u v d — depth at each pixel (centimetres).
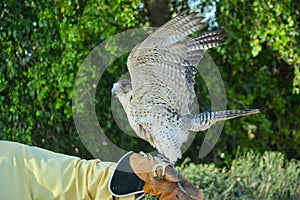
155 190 325
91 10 677
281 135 833
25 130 716
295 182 658
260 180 623
